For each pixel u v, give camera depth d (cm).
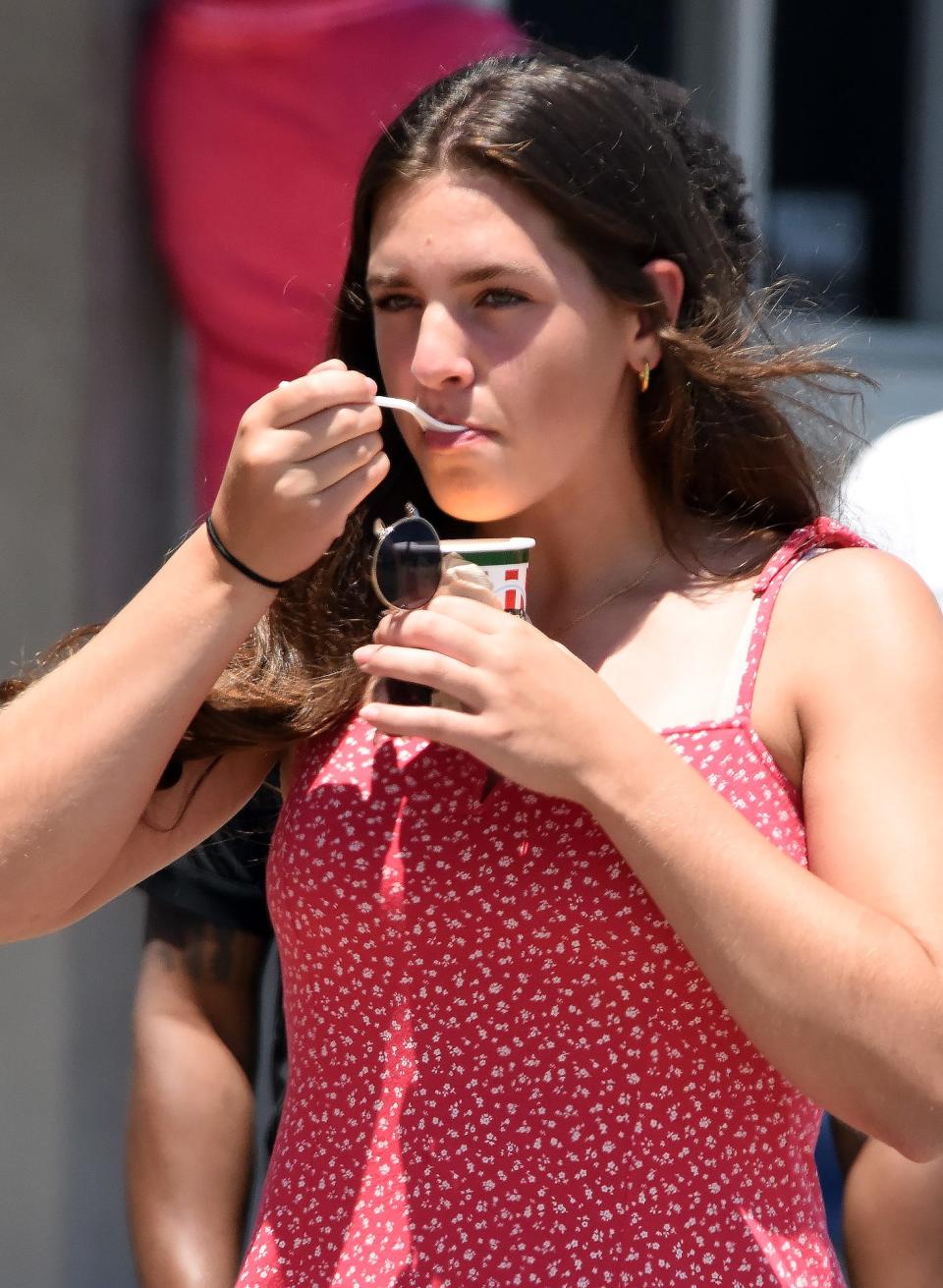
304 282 1399
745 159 1830
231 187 1398
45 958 1524
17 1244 1530
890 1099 657
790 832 712
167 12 1420
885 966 650
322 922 736
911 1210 836
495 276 720
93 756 715
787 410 870
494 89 742
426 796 730
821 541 757
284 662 814
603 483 779
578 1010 705
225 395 1445
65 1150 1533
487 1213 697
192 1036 916
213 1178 890
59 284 1484
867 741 697
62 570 1499
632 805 664
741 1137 709
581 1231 692
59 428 1493
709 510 800
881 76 1869
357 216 788
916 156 1880
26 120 1473
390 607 698
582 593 785
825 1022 650
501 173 725
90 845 721
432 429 727
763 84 1838
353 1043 736
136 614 728
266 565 713
